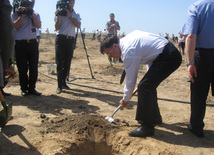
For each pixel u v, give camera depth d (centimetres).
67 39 536
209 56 301
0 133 324
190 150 301
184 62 1219
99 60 1256
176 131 357
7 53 314
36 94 518
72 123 361
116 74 837
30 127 347
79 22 542
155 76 305
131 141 318
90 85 646
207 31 293
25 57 488
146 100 312
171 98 544
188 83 718
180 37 1573
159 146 304
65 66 571
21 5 462
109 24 952
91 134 345
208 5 290
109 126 356
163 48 307
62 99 502
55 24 523
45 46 2089
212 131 361
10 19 307
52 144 301
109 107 464
